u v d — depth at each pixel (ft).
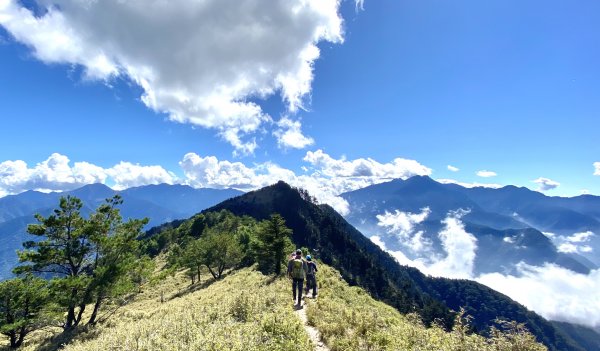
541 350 26.30
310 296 59.57
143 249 393.29
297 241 571.28
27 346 79.92
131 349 31.68
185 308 55.36
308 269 57.06
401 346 31.50
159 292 178.29
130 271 101.14
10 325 83.97
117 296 95.35
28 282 91.91
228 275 186.39
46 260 87.71
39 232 86.74
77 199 90.02
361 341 33.04
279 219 182.39
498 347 27.40
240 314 41.68
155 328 38.04
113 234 97.86
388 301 411.95
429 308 355.15
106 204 96.99
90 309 126.72
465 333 30.71
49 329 95.86
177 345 29.68
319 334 36.52
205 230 372.79
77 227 90.74
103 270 87.86
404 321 41.55
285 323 33.86
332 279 102.01
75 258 93.09
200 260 201.98
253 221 428.56
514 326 28.27
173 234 427.74
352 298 83.92
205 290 109.40
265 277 103.35
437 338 31.53
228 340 29.17
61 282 81.15
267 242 183.42
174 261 279.49
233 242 217.56
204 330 33.35
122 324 55.88
